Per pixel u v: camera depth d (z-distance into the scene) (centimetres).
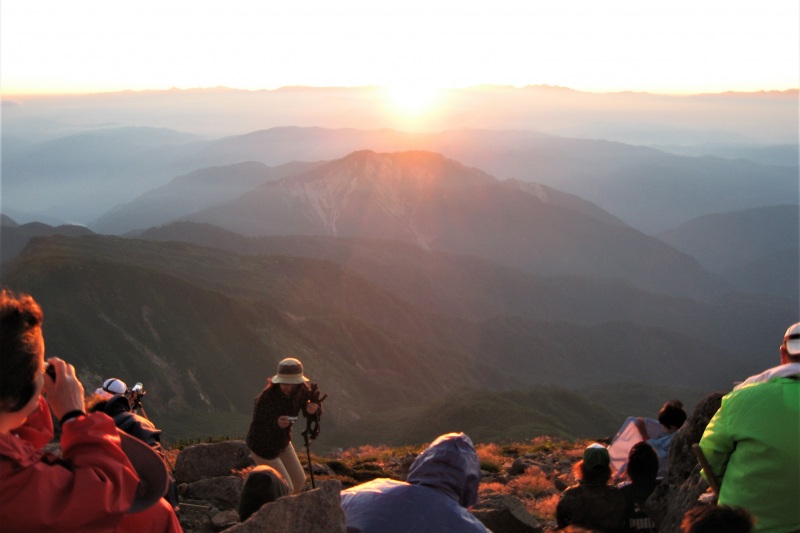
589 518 691
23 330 256
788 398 511
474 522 471
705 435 555
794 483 498
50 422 334
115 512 251
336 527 434
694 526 418
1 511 233
